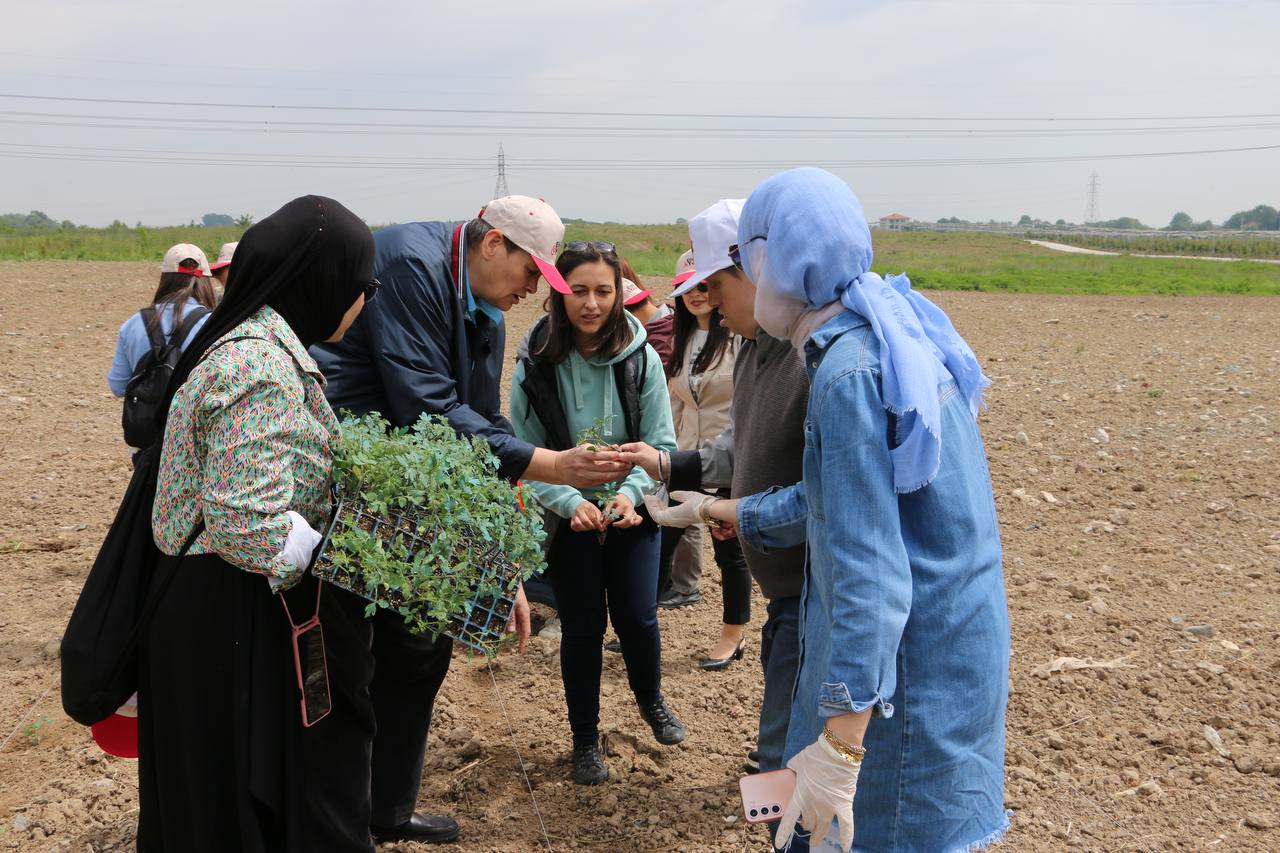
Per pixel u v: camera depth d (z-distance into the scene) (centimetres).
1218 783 387
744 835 367
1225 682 454
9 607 553
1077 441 877
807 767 225
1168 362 1325
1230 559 605
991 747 243
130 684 263
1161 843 353
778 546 278
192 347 250
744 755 423
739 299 295
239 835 256
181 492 246
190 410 240
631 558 400
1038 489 747
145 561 258
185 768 252
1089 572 589
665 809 383
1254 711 432
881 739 233
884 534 218
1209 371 1236
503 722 450
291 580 251
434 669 333
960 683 233
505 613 294
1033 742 418
